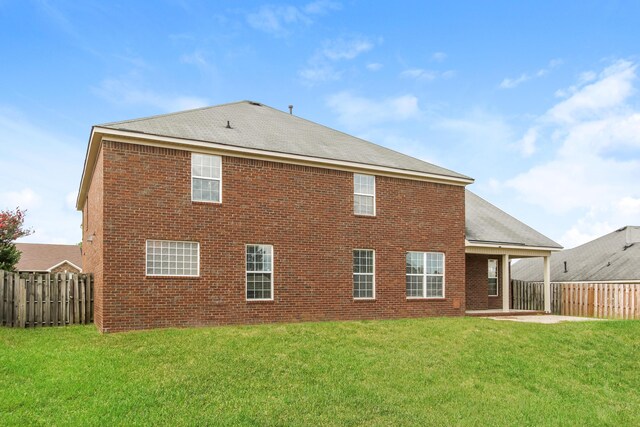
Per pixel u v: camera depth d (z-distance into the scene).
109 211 14.41
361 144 22.12
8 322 15.22
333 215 18.23
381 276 19.14
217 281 15.89
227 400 9.59
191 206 15.64
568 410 10.77
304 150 18.00
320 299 17.73
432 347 14.19
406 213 19.94
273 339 13.75
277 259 17.02
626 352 15.29
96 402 9.02
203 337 13.55
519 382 12.28
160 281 14.98
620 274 29.53
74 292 16.16
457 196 21.34
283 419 9.01
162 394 9.57
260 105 24.45
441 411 10.05
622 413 10.91
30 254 44.03
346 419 9.22
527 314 23.16
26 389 9.40
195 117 18.55
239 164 16.58
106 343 12.76
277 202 17.16
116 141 14.66
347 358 12.62
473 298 24.38
